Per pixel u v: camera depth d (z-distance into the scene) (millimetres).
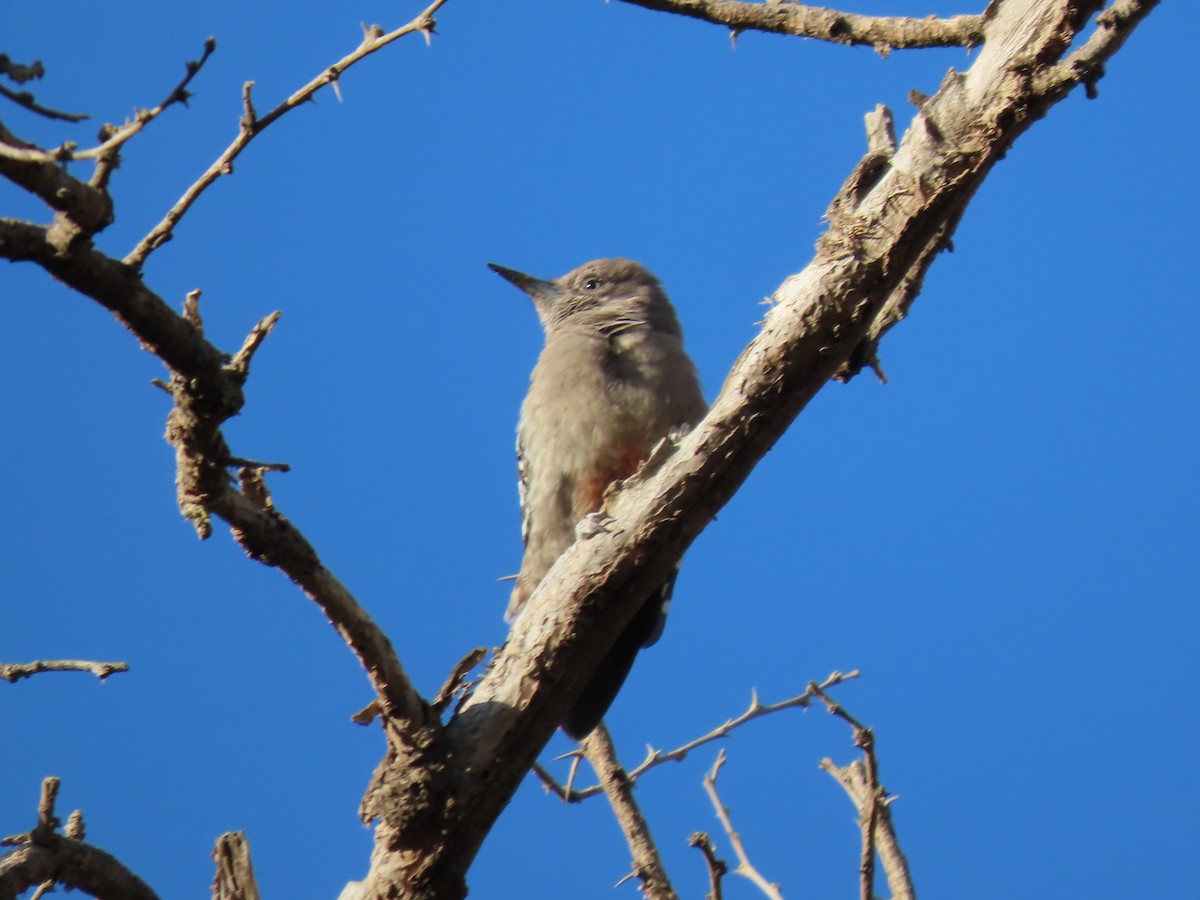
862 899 9414
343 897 9609
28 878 7941
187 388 7539
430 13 7625
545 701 9703
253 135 7324
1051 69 9211
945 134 9320
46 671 7773
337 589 8852
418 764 9359
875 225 9367
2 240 6824
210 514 8109
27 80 5820
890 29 10609
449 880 9453
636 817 11172
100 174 6805
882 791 10023
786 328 9492
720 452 9688
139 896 8461
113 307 7172
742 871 10914
